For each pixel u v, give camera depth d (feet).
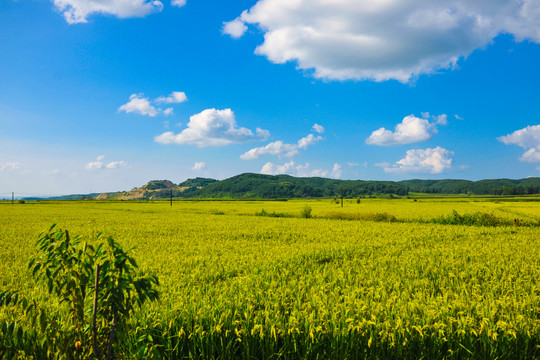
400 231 74.08
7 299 11.46
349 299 21.65
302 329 17.81
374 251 46.42
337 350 16.55
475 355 16.89
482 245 52.65
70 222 103.65
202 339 16.75
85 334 12.61
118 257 11.80
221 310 19.65
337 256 43.01
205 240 61.36
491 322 17.85
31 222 104.73
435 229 77.71
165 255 43.70
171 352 16.24
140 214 153.48
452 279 30.09
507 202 330.54
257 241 59.67
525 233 71.56
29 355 14.23
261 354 17.26
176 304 20.11
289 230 77.71
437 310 19.67
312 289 24.77
